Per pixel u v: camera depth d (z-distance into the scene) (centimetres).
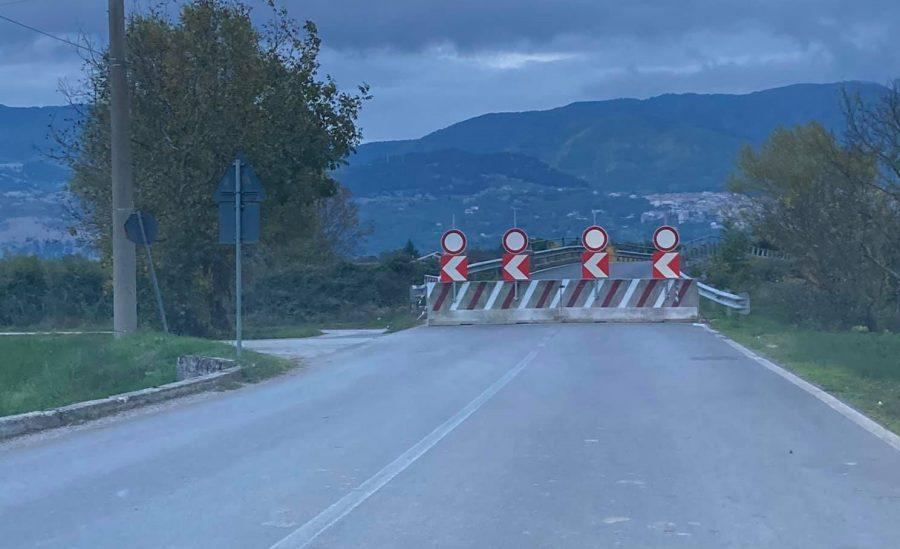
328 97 3472
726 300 2761
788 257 3288
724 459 1012
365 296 4953
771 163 3994
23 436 1252
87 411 1363
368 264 5350
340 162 3547
